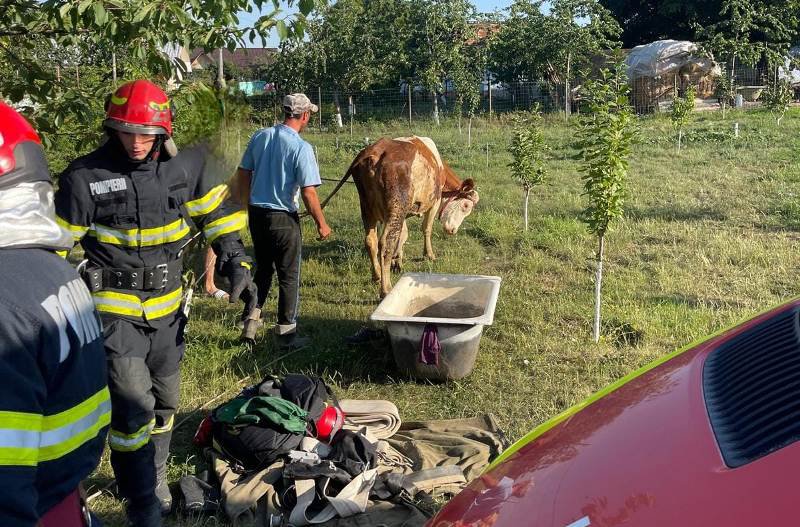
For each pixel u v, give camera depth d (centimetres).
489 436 459
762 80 3512
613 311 691
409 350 545
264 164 600
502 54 3278
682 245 927
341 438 429
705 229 1002
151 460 345
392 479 397
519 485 204
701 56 3325
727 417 188
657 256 878
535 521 182
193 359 585
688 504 161
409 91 3164
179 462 443
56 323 175
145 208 333
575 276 821
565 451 210
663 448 186
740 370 210
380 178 755
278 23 467
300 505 375
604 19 3250
